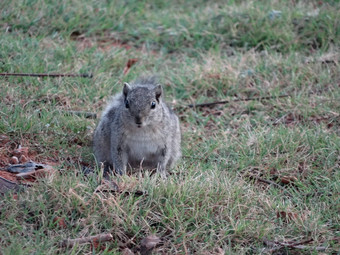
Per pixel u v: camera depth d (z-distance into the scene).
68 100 12.66
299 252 8.59
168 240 8.45
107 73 14.16
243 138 11.69
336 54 15.00
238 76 14.36
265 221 9.00
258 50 16.00
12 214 8.25
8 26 15.56
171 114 10.85
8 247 7.54
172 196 9.01
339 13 16.45
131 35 16.89
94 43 15.86
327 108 12.78
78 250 7.92
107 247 8.02
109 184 9.20
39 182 8.95
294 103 13.23
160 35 16.88
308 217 9.20
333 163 10.88
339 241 8.85
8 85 12.62
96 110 12.62
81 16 16.83
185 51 16.11
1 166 10.04
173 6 18.81
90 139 11.46
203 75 14.40
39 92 12.54
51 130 11.31
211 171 9.96
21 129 11.06
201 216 8.82
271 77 14.40
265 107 13.30
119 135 10.22
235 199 9.34
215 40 16.36
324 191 9.96
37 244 7.83
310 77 14.20
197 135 12.30
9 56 13.84
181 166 10.70
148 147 10.40
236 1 18.59
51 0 16.70
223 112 13.28
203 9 18.09
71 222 8.45
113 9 17.53
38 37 15.14
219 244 8.55
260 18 16.64
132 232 8.50
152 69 14.88
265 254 8.42
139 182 9.23
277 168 10.80
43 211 8.45
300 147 11.41
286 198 9.89
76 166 10.42
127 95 10.20
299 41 15.95
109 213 8.53
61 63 13.98
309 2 17.77
